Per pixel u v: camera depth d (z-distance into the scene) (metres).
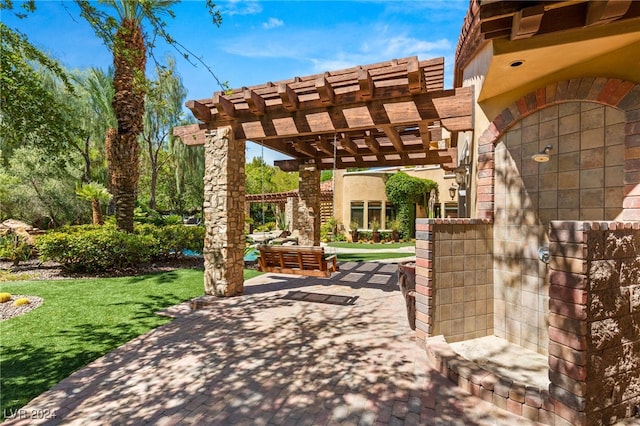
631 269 2.62
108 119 15.27
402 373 3.48
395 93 5.49
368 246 17.92
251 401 3.00
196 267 10.48
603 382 2.46
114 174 10.48
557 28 2.88
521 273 4.11
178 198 23.03
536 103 3.91
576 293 2.40
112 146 10.41
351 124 5.81
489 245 4.41
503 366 3.58
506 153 4.35
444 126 5.22
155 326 5.03
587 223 2.36
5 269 9.70
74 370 3.64
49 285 7.72
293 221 22.97
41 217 15.19
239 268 7.09
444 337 4.10
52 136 5.76
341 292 7.16
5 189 13.81
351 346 4.21
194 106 6.61
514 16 2.82
